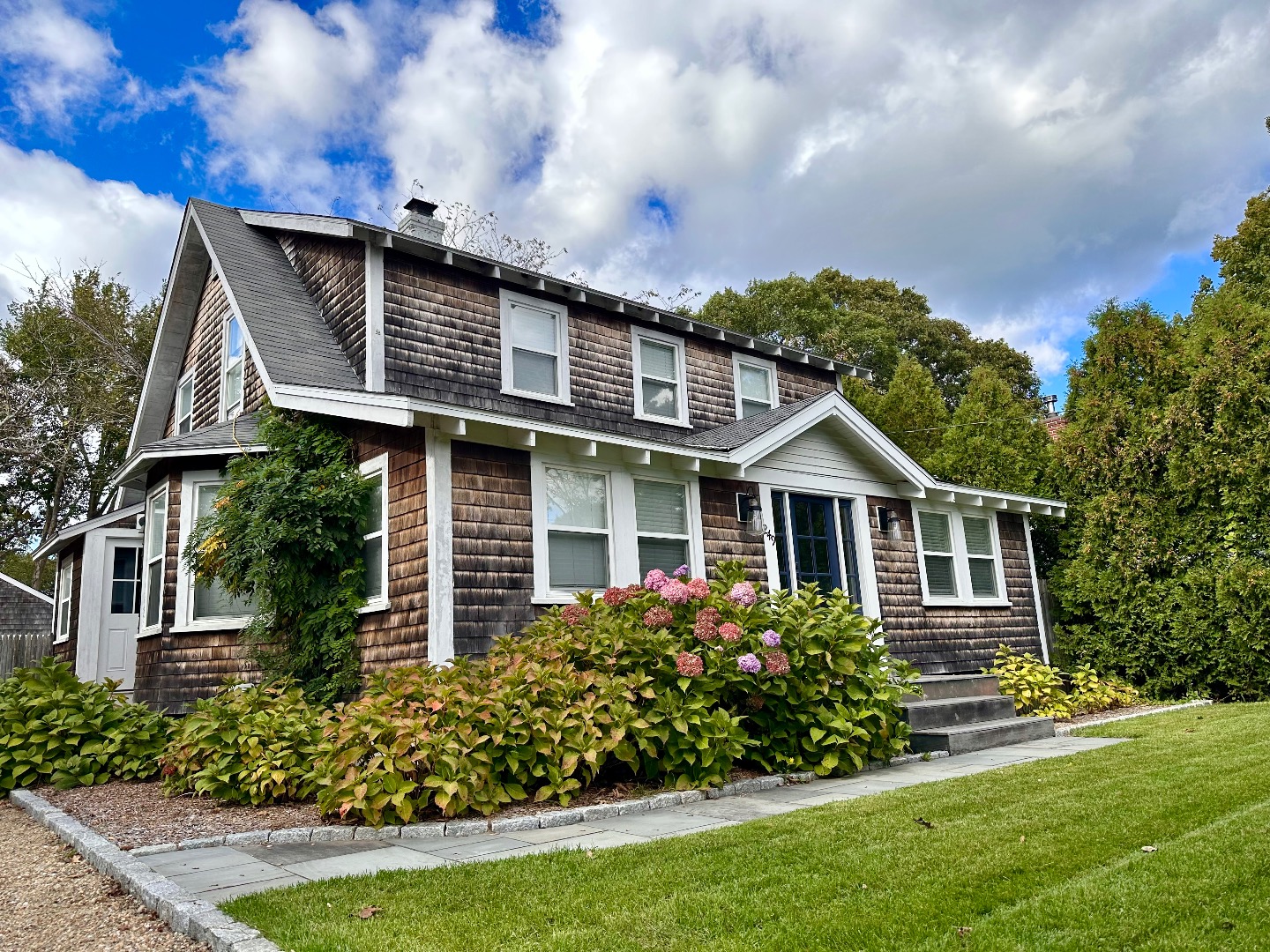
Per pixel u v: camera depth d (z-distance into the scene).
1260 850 3.88
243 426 11.44
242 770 6.48
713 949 3.08
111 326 28.33
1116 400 13.18
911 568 12.34
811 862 4.08
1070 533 14.02
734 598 7.44
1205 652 11.84
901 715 8.29
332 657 8.96
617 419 12.57
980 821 4.75
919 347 34.31
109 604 14.82
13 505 28.39
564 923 3.40
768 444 10.54
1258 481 11.49
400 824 5.52
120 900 4.19
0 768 7.59
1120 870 3.72
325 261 11.77
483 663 7.44
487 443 8.72
